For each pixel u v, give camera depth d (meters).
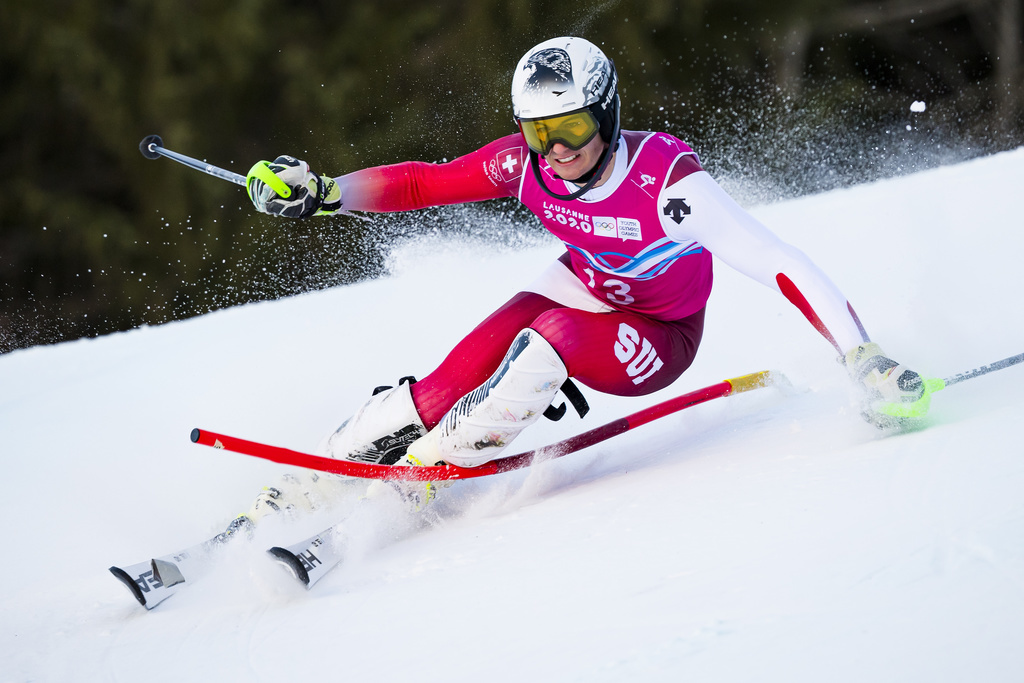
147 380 18.50
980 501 5.95
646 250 9.84
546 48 9.20
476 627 6.30
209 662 6.95
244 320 23.47
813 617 5.15
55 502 12.62
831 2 65.81
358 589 7.93
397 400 10.26
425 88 62.78
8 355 25.38
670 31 64.06
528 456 10.09
